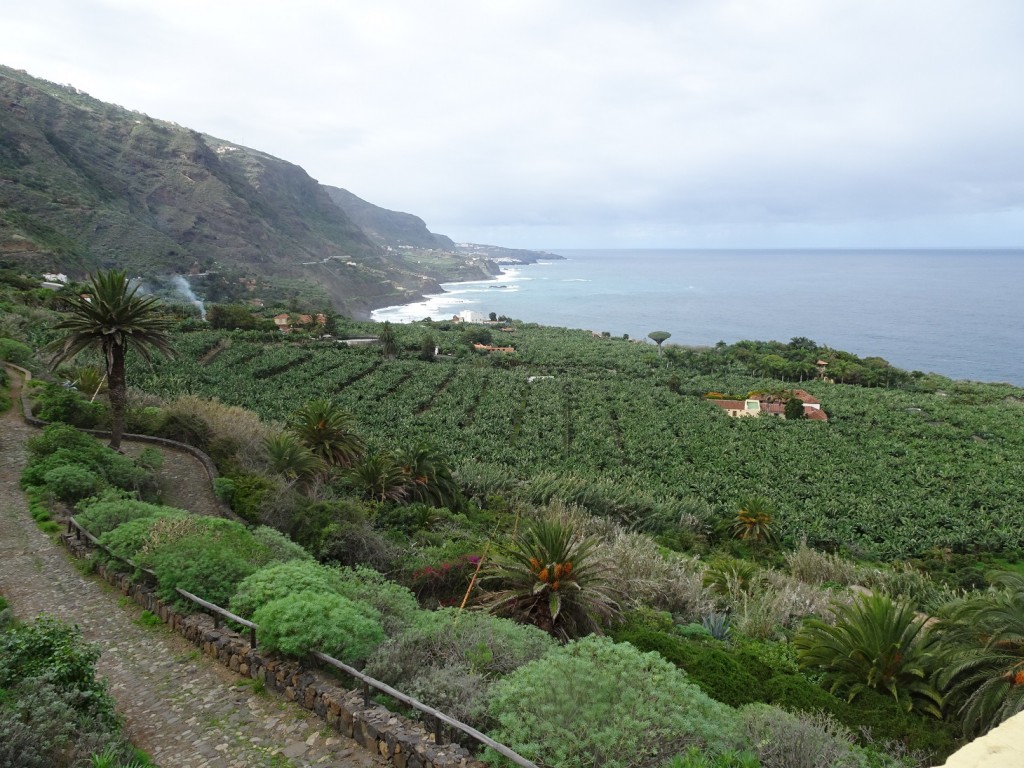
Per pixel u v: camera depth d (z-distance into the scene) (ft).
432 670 39.88
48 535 68.28
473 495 168.04
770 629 74.69
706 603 82.02
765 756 35.50
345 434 137.08
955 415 323.57
